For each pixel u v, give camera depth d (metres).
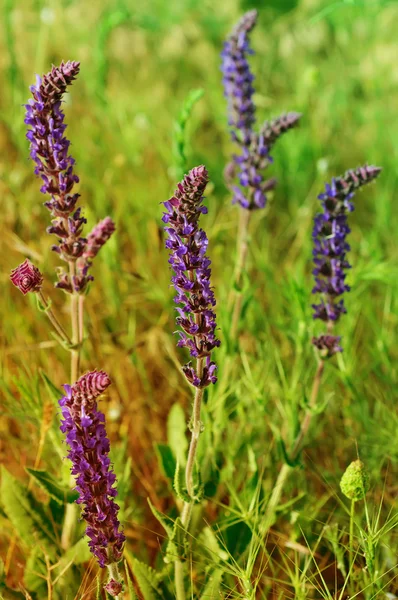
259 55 1.35
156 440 0.73
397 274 0.76
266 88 1.19
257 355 0.77
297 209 1.00
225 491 0.68
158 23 1.45
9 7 0.98
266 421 0.70
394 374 0.72
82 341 0.60
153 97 1.19
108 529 0.51
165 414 0.74
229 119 0.70
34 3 1.28
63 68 0.54
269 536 0.65
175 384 0.75
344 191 0.60
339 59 1.28
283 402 0.71
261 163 0.68
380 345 0.73
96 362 0.76
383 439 0.67
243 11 1.47
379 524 0.65
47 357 0.75
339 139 1.14
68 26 1.31
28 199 0.87
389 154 1.07
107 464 0.50
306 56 1.34
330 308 0.62
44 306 0.58
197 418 0.54
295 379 0.67
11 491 0.64
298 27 1.39
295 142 1.04
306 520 0.64
